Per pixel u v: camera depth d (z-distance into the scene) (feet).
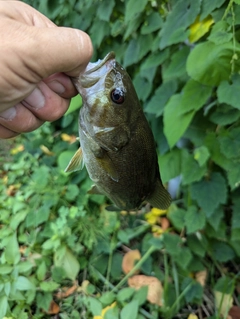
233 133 1.15
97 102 0.70
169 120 1.13
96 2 1.63
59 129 2.12
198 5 1.07
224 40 0.97
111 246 1.38
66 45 0.62
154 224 1.46
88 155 0.76
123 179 0.78
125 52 1.43
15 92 0.64
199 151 1.16
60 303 1.28
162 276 1.31
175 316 1.23
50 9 1.90
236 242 1.32
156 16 1.28
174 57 1.19
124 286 1.31
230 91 1.00
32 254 1.39
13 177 1.73
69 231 1.37
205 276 1.30
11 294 1.19
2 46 0.58
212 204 1.18
